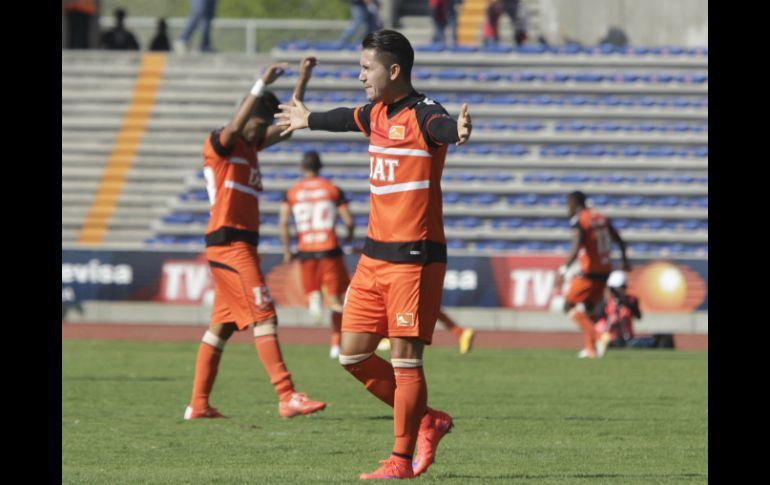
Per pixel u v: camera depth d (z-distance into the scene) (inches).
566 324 2923.2
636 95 3759.8
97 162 3659.0
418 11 4394.7
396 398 816.9
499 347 2428.6
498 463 905.5
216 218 1190.3
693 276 2901.1
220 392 1457.9
